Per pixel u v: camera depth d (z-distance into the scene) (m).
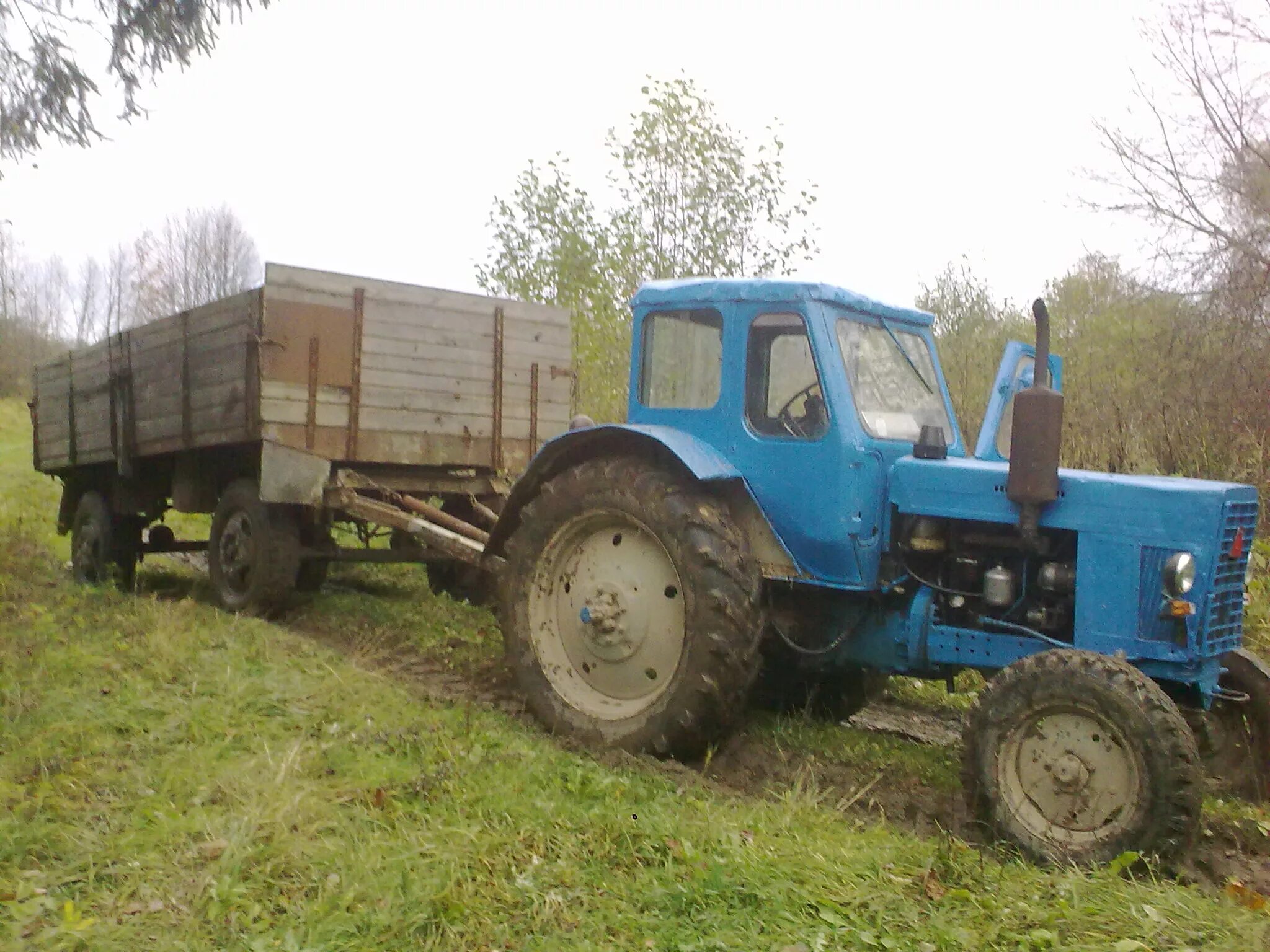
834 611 5.05
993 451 5.31
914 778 4.77
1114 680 3.79
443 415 7.43
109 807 3.89
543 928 3.11
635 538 5.17
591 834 3.67
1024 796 3.96
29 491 15.30
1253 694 4.55
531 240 12.38
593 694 5.23
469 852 3.52
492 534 5.87
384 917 3.11
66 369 9.66
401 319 7.22
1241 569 4.23
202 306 7.40
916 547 4.70
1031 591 4.50
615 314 12.03
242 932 3.09
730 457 5.05
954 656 4.59
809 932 3.07
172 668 5.55
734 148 12.43
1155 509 4.09
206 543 9.28
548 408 8.02
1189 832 3.65
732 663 4.70
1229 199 10.87
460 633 7.15
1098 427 9.84
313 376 6.86
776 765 4.92
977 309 12.02
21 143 7.14
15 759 4.34
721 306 5.13
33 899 3.22
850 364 4.95
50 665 5.56
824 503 4.73
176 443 7.80
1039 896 3.39
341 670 5.68
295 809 3.79
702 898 3.25
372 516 6.78
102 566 9.05
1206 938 3.11
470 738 4.64
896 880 3.42
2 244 33.88
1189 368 10.15
